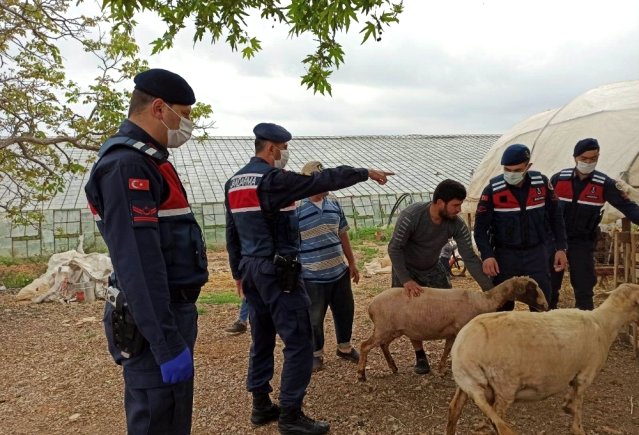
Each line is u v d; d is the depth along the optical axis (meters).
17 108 10.90
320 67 5.92
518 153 4.84
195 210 21.52
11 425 4.79
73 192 21.34
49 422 4.83
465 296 4.81
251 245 4.18
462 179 27.59
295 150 31.27
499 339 3.57
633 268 5.89
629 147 8.41
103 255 11.17
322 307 5.58
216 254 18.72
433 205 4.94
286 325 4.15
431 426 4.35
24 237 19.09
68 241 19.45
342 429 4.36
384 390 5.08
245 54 6.29
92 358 6.63
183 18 5.77
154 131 2.72
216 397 5.16
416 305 4.88
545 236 5.18
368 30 5.04
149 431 2.66
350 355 5.95
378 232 20.06
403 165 29.31
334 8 4.69
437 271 5.39
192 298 2.84
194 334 2.87
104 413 4.98
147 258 2.46
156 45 5.79
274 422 4.57
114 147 2.57
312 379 5.44
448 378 5.30
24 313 9.25
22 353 6.96
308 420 4.27
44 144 11.17
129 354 2.62
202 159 27.06
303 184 3.90
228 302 9.73
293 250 4.20
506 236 5.12
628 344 6.04
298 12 5.08
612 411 4.51
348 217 23.41
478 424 4.30
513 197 5.03
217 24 5.85
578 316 3.88
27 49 10.78
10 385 5.80
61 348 7.12
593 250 5.88
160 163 2.65
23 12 10.30
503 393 3.56
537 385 3.62
